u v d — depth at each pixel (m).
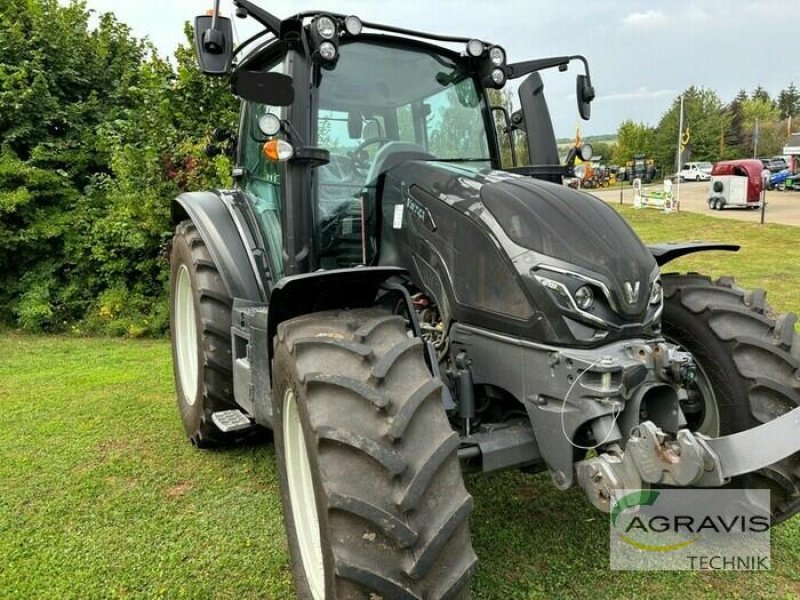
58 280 8.26
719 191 21.58
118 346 7.20
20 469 3.60
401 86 3.10
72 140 8.80
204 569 2.62
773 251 11.99
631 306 2.21
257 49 3.36
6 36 8.68
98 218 8.17
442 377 2.53
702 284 2.87
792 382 2.50
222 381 3.51
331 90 2.93
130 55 10.16
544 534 2.81
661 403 2.25
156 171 7.72
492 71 3.22
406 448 1.84
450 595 1.79
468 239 2.45
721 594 2.42
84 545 2.81
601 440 2.11
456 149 3.25
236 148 4.01
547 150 3.26
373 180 2.93
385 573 1.75
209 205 3.74
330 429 1.88
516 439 2.30
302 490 2.40
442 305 2.55
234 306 3.29
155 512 3.10
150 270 8.04
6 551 2.77
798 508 2.52
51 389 5.25
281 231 3.02
